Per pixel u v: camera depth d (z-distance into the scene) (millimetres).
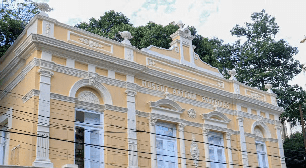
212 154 23047
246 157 24531
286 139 35719
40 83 17094
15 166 14844
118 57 20250
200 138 22562
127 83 20094
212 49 37719
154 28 33969
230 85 25891
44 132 16500
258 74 35250
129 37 21375
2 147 18969
